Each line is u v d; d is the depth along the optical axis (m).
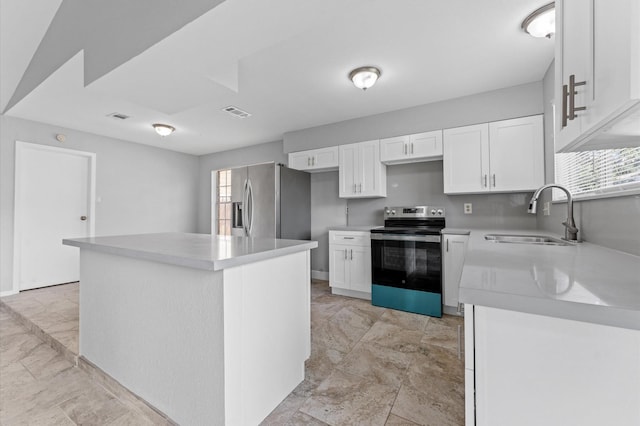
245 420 1.27
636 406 0.57
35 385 1.70
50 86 2.54
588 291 0.64
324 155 3.79
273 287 1.45
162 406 1.39
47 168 3.71
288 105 3.16
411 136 3.18
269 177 3.78
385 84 2.68
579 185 1.86
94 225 4.07
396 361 1.93
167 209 5.07
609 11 0.66
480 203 3.11
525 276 0.79
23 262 3.53
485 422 0.69
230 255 1.21
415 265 2.86
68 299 3.18
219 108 3.23
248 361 1.29
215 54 1.58
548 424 0.63
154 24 1.49
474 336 0.70
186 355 1.29
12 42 2.43
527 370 0.65
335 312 2.88
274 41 1.48
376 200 3.79
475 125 2.85
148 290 1.44
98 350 1.75
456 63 2.33
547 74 2.42
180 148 5.08
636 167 1.20
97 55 1.88
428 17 1.79
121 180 4.41
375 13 1.75
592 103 0.75
